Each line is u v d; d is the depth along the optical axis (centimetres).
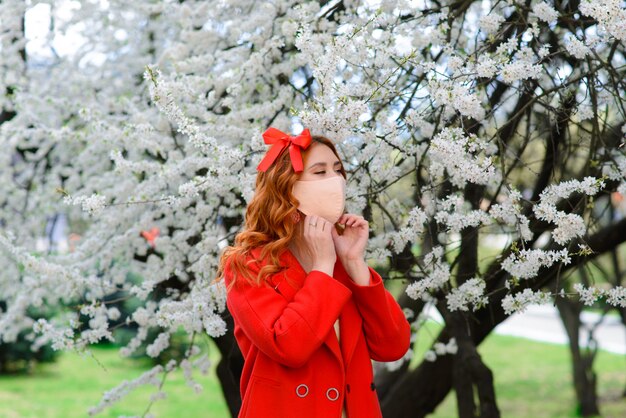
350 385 192
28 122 397
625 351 1166
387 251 266
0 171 427
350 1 292
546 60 265
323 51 280
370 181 270
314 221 188
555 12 242
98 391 873
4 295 439
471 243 306
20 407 784
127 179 342
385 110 278
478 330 357
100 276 421
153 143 308
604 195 351
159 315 283
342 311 195
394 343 199
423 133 276
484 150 252
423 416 400
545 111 319
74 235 443
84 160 386
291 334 175
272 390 186
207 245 298
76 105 383
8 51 409
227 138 307
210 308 275
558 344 1291
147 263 349
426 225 299
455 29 298
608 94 271
